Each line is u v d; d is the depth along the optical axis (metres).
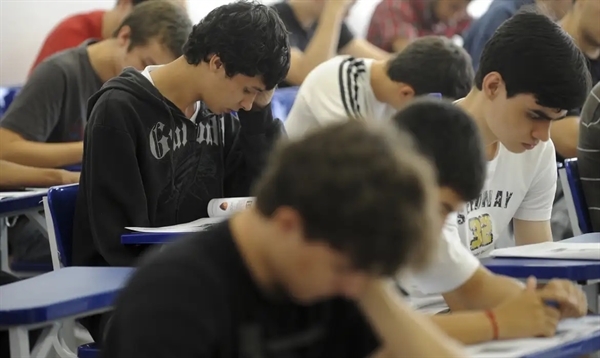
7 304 3.06
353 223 1.84
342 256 1.89
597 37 7.64
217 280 2.15
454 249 3.29
